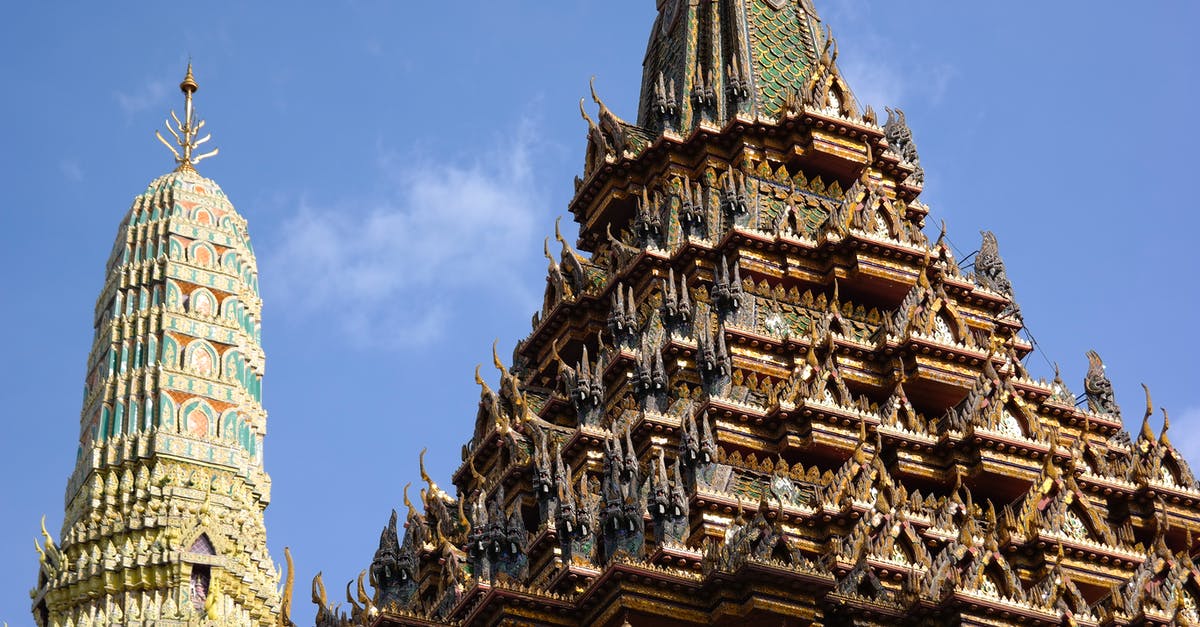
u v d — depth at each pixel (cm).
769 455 7319
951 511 7194
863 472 7088
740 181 8369
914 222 8812
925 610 6353
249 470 9544
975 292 8425
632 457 6612
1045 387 8138
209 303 9900
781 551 6225
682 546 6406
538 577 6719
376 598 6775
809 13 9225
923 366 7750
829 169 8619
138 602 8869
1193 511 7931
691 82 8869
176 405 9469
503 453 7575
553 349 8175
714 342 7569
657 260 8150
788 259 8094
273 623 9275
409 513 7281
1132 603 6788
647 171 8719
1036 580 7062
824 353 7756
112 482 9206
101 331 9900
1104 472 8038
